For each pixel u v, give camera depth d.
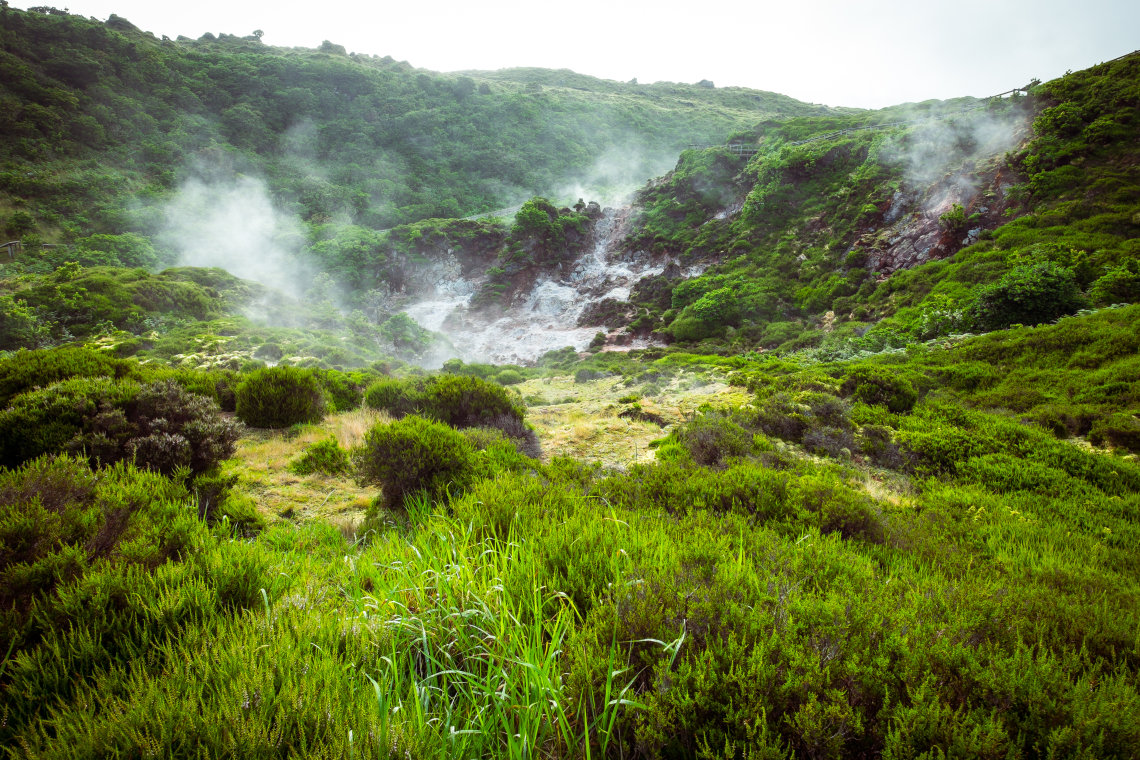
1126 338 13.69
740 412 9.80
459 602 2.33
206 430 5.16
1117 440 9.20
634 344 40.19
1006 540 5.09
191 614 2.15
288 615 2.13
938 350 18.44
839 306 34.34
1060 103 34.88
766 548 3.16
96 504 2.86
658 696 1.71
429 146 91.75
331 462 6.16
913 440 8.73
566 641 2.09
